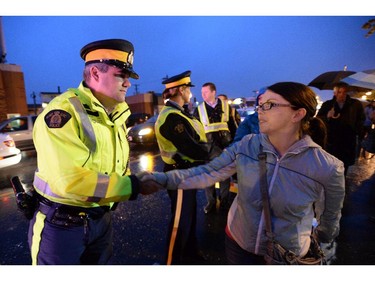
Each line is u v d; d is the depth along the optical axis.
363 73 3.33
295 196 1.10
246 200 1.21
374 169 5.24
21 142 8.59
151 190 1.24
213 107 3.28
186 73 2.16
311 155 1.09
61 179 1.04
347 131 3.32
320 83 5.17
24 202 1.25
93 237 1.29
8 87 15.00
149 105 31.59
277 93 1.09
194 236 2.20
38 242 1.21
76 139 1.07
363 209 3.27
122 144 1.40
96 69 1.24
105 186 1.08
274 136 1.14
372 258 2.26
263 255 1.22
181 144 2.02
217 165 1.35
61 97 1.16
